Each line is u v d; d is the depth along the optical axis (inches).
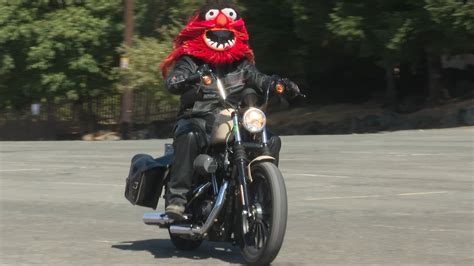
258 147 320.8
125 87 1584.6
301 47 1523.1
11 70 1626.5
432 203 528.7
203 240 382.3
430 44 1326.3
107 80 1685.5
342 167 740.7
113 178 701.9
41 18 1608.0
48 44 1571.1
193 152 333.7
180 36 350.0
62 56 1611.7
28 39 1579.7
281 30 1528.1
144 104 1732.3
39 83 1614.2
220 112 330.3
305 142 1023.6
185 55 343.9
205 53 339.9
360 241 396.8
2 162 858.1
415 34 1302.9
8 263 349.1
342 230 429.7
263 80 335.9
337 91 1822.1
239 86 341.1
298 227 439.8
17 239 410.6
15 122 1728.6
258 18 1536.7
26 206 538.3
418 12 1266.0
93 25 1605.6
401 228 435.5
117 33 1648.6
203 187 334.0
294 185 623.2
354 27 1320.1
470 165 740.0
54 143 1170.0
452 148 892.6
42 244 395.5
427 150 878.4
